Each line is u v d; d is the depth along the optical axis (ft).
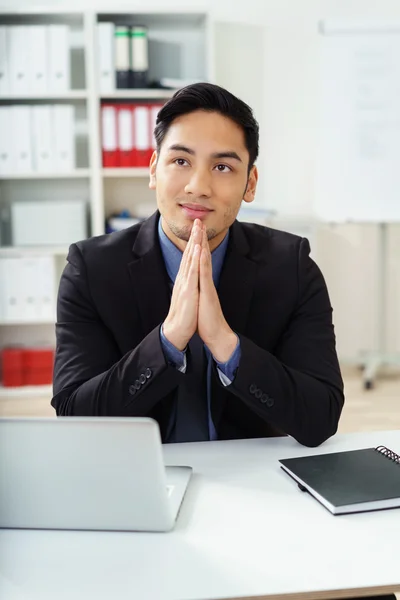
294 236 4.57
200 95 3.55
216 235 3.70
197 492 3.16
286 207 13.20
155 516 2.77
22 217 11.87
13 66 11.42
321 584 2.38
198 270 3.57
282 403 3.65
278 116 12.96
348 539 2.69
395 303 13.33
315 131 13.03
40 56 11.41
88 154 12.64
